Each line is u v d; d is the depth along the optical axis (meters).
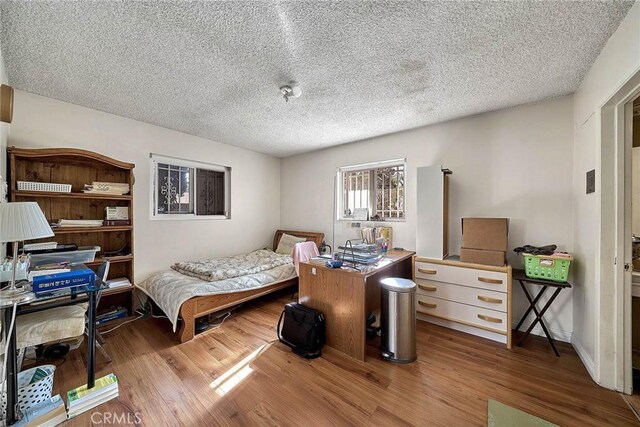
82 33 1.59
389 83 2.20
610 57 1.60
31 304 1.56
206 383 1.81
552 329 2.46
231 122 3.14
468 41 1.66
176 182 3.54
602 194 1.75
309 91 2.34
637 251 1.94
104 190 2.71
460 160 2.98
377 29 1.55
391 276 3.05
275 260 3.69
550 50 1.74
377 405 1.60
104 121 2.85
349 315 2.14
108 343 2.35
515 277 2.31
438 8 1.38
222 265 3.35
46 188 2.33
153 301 2.92
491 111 2.78
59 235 2.63
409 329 2.07
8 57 1.84
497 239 2.45
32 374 1.61
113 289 2.73
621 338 1.69
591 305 1.92
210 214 3.95
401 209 3.55
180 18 1.47
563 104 2.43
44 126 2.48
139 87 2.29
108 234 2.95
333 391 1.73
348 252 2.57
